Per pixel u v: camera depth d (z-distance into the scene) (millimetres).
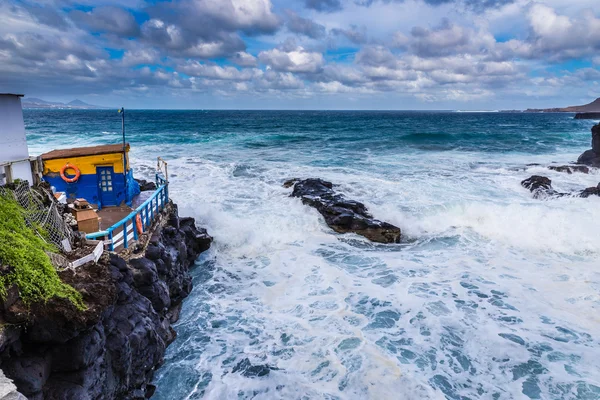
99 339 7004
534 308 12008
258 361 9766
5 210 6734
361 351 9969
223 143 48688
